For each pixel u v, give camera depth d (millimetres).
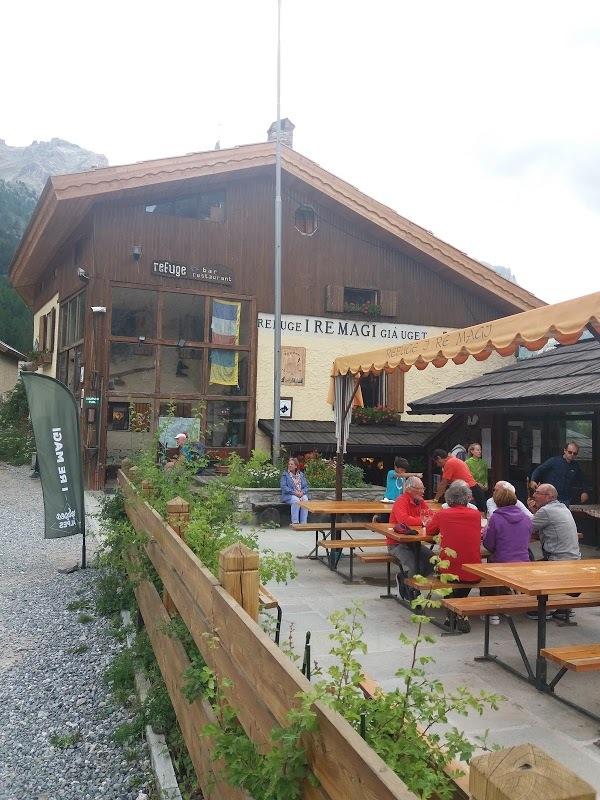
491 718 3801
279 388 14539
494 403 10141
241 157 15375
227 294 15742
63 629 6430
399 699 2006
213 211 15883
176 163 14641
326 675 4254
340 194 16594
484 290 18141
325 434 15758
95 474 14281
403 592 6242
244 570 2623
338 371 9594
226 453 15344
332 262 17031
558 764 1028
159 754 3770
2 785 3746
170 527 4316
